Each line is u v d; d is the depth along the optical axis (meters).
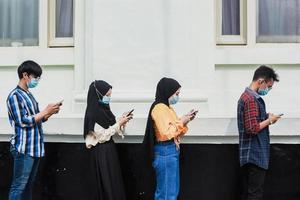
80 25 7.39
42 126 6.87
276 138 6.87
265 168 6.19
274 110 7.22
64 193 7.17
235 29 7.46
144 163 6.62
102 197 6.35
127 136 6.84
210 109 7.16
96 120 6.35
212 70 7.21
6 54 7.68
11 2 7.91
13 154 6.39
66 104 7.51
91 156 6.39
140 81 7.05
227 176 6.90
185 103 6.96
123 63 7.07
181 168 6.93
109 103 6.77
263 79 6.20
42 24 7.68
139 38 7.05
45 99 7.56
